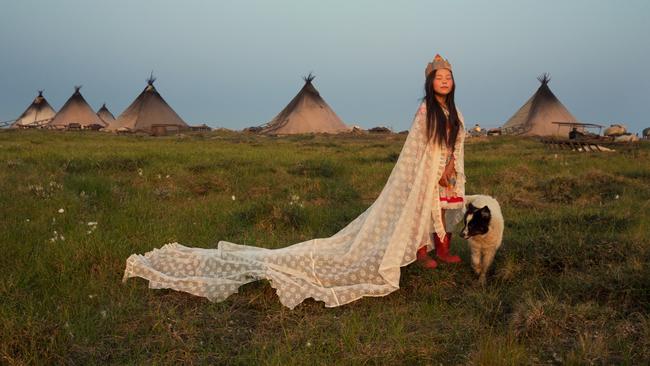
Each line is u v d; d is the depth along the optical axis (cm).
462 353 362
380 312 430
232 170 1227
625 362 331
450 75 470
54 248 540
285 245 619
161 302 450
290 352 358
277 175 1164
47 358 347
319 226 724
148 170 1178
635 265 462
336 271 486
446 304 448
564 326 381
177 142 2736
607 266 488
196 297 462
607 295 434
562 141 2622
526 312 394
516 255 536
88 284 474
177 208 809
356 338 376
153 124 5122
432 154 475
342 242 527
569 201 898
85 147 1934
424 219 474
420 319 416
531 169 1255
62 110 6644
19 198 793
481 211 478
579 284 451
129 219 703
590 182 998
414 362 351
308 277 481
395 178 488
